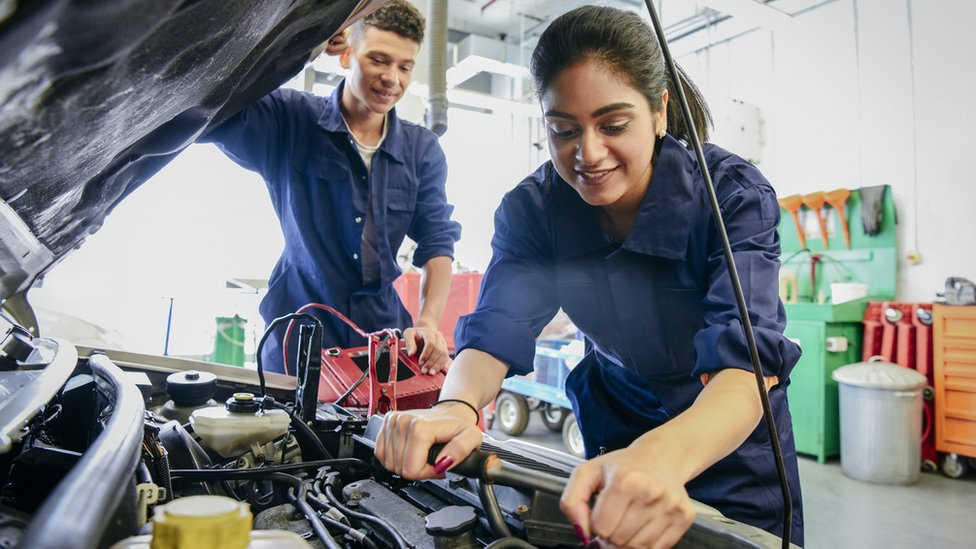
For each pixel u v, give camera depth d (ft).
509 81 15.35
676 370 2.99
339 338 4.72
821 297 10.95
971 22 9.68
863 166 11.01
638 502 1.40
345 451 2.81
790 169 12.12
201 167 11.55
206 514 1.04
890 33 10.61
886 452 8.84
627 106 2.17
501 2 13.56
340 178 4.61
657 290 2.89
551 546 1.85
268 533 1.21
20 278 2.08
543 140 15.90
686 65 14.05
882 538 6.95
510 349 2.73
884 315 9.83
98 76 1.08
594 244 3.00
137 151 2.09
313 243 4.69
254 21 1.47
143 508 1.50
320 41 2.64
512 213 3.13
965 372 9.00
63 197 1.71
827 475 9.36
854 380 9.10
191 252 11.47
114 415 1.54
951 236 9.92
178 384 2.82
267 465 2.33
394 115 4.95
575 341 10.31
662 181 2.64
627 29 2.14
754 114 12.34
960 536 6.99
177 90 1.55
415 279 12.16
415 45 4.31
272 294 4.82
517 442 2.71
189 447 2.24
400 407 3.86
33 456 1.60
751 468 2.88
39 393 1.59
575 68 2.11
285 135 4.58
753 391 1.93
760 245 2.40
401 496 2.34
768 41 12.38
